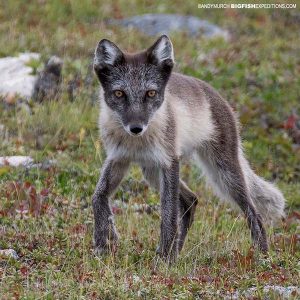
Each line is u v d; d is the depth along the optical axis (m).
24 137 25.89
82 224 19.92
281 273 16.52
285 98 31.27
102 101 18.92
